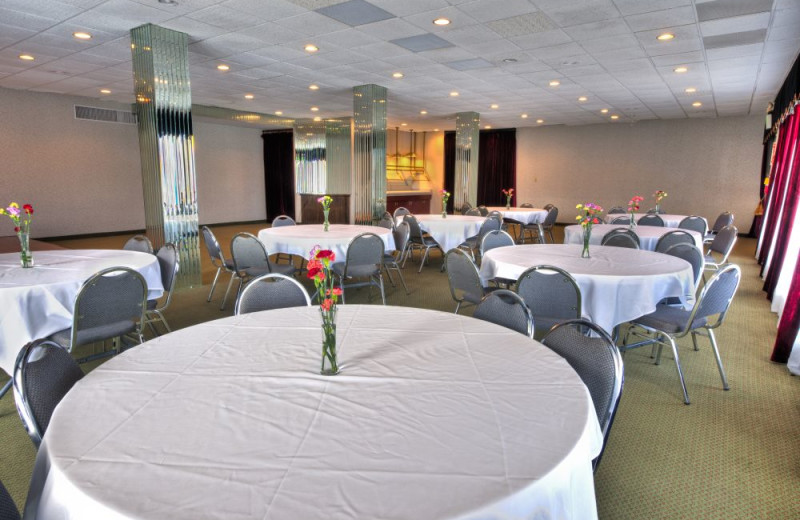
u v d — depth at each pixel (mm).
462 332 2158
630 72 7203
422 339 2064
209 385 1600
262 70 7281
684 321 3207
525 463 1161
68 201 10609
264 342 2033
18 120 9734
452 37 5520
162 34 5332
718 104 10125
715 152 12297
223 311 5133
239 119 11938
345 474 1118
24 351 1565
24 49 6195
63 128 10383
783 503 2217
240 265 4988
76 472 1125
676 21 4898
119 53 6395
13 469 2391
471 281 3650
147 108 5516
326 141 13227
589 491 1279
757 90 8508
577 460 1232
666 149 12930
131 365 1772
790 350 3750
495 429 1316
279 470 1133
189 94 5676
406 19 4934
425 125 14469
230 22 5070
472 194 11898
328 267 1672
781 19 4809
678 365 3178
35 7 4629
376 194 8680
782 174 6816
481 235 7195
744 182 12031
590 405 1478
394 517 983
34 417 1487
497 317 2467
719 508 2184
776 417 2988
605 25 5051
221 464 1156
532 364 1778
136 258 3998
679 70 7031
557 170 14727
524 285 3115
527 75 7484
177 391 1554
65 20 5023
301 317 2408
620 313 3301
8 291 2955
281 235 5668
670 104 10180
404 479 1100
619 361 1709
